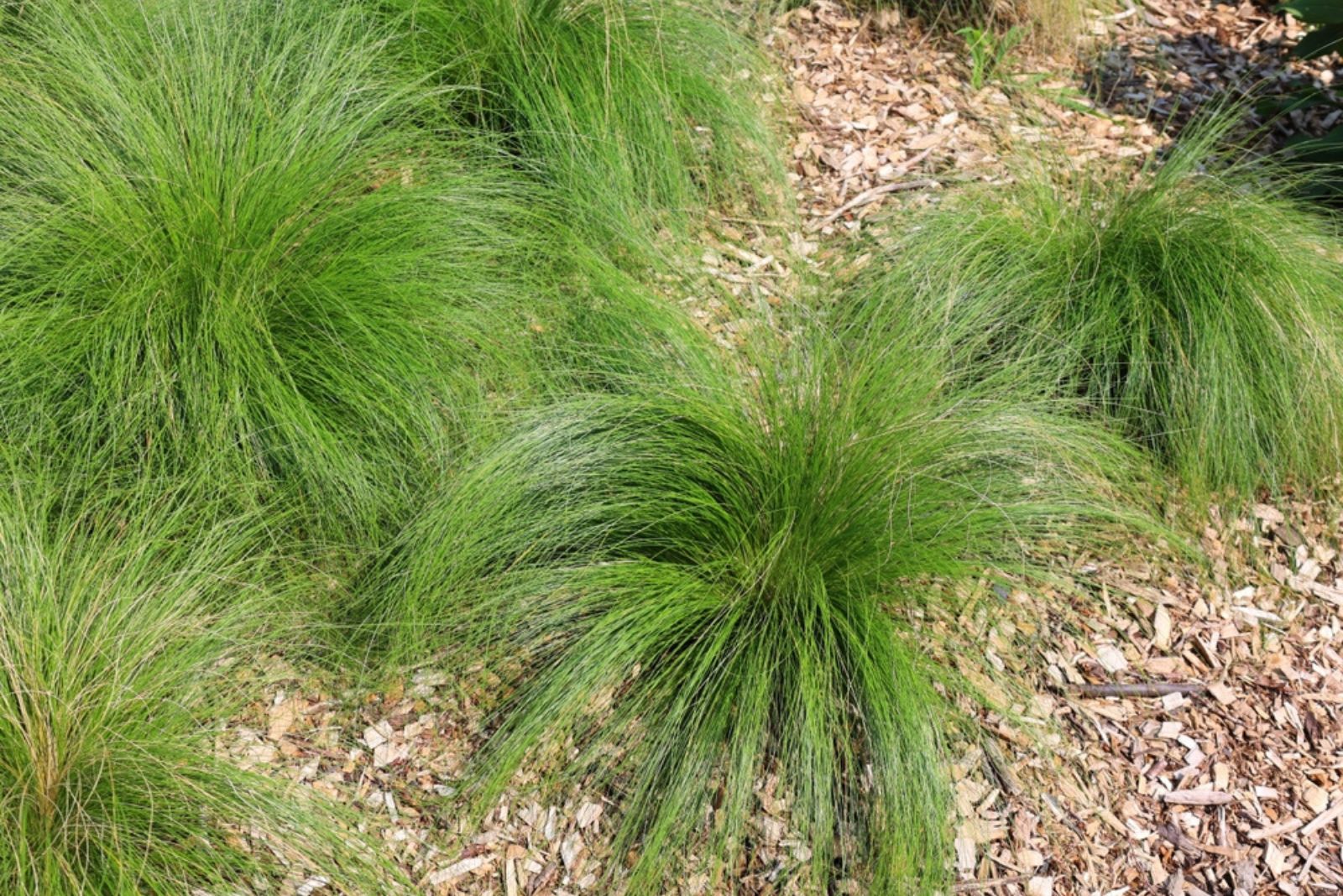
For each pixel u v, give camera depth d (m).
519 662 3.50
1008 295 4.34
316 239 3.95
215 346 3.68
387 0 4.70
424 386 3.78
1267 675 3.77
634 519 3.55
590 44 4.89
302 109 4.10
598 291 4.15
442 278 4.05
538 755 3.31
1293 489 4.34
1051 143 5.42
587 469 3.57
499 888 3.09
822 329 4.12
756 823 3.19
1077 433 3.96
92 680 2.97
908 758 3.15
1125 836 3.32
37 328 3.57
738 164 5.14
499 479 3.51
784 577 3.45
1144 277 4.38
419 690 3.44
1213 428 4.14
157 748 2.93
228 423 3.59
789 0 6.16
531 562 3.58
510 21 4.78
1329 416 4.23
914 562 3.42
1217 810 3.41
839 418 3.56
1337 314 4.39
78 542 3.27
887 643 3.30
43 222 3.72
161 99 4.00
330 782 3.22
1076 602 3.84
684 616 3.43
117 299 3.66
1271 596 4.00
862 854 3.15
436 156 4.54
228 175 3.90
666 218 4.84
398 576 3.53
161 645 3.09
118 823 2.84
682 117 4.98
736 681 3.29
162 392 3.59
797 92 5.73
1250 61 6.47
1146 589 3.94
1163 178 4.61
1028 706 3.54
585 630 3.49
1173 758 3.51
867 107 5.73
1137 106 6.07
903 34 6.19
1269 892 3.25
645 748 3.31
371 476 3.69
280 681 3.41
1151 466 4.18
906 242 4.57
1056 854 3.25
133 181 3.92
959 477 3.61
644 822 3.21
